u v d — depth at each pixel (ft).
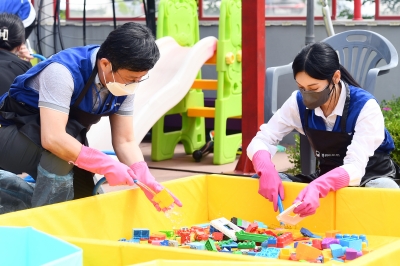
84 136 8.87
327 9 15.57
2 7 15.44
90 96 8.61
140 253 5.85
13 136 8.89
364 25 20.20
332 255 7.21
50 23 24.64
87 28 24.23
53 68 8.31
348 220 8.61
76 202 7.70
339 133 9.25
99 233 7.99
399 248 5.84
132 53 7.78
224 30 17.84
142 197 8.75
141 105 16.28
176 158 19.16
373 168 9.80
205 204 9.80
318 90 8.73
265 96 13.71
